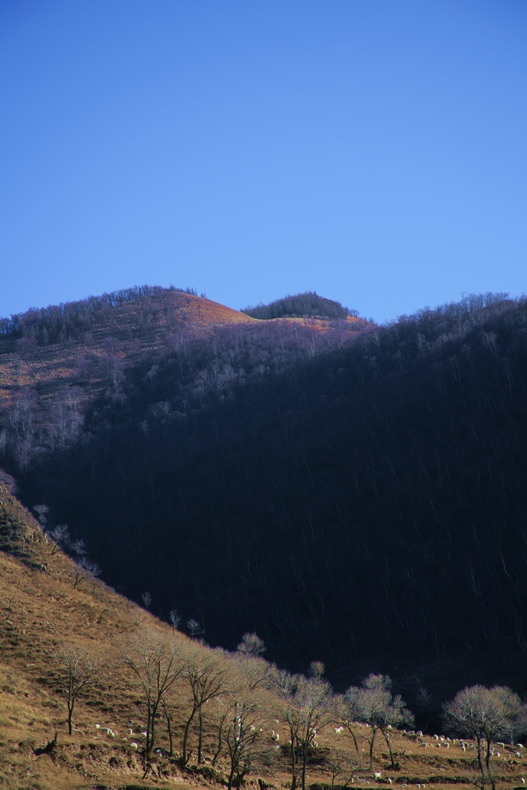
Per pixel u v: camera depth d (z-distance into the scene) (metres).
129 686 54.88
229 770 42.84
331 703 48.59
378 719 57.47
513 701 61.81
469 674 89.25
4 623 63.69
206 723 50.44
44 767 34.88
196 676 45.25
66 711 47.91
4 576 82.00
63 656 52.03
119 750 40.62
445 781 48.78
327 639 108.94
